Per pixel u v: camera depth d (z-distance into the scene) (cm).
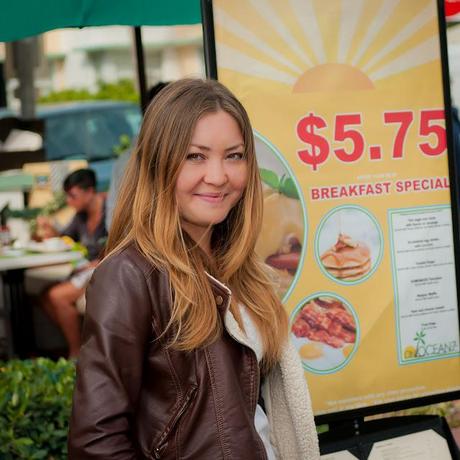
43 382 339
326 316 284
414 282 292
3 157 682
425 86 291
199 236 205
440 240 294
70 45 1612
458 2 351
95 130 867
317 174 281
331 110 281
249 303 209
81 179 630
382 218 289
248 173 205
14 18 297
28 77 706
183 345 184
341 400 286
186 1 333
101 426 174
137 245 189
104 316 179
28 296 599
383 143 288
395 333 290
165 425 184
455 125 419
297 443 214
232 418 185
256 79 274
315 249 282
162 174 192
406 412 387
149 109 199
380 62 286
